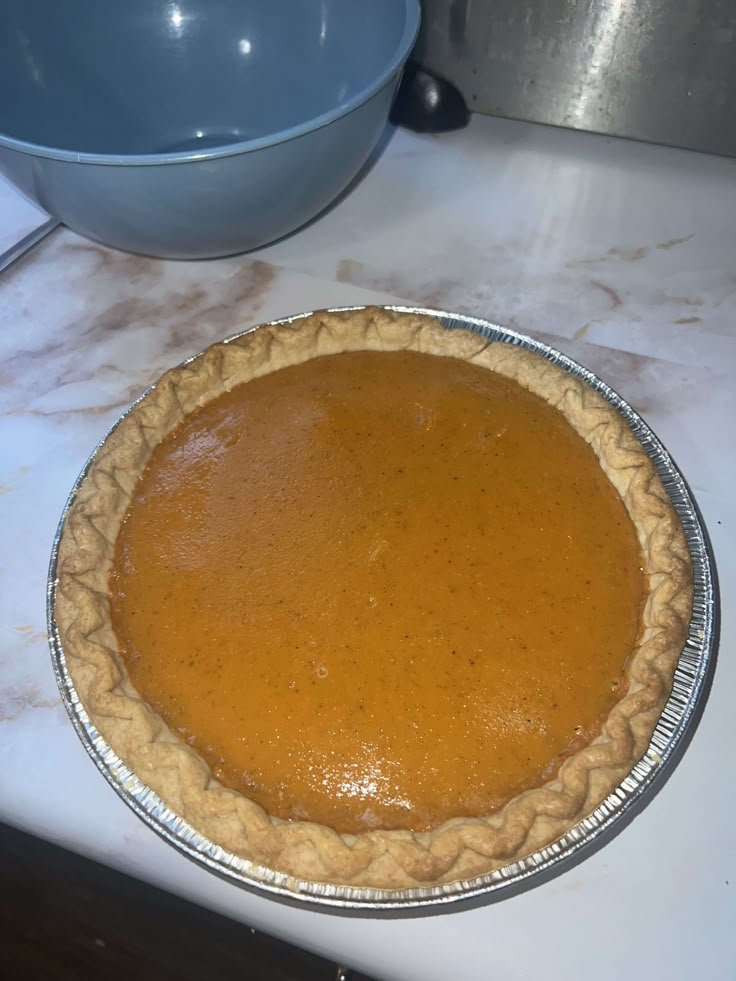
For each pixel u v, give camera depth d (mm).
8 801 252
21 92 385
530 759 241
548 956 220
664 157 441
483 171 438
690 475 317
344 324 331
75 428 341
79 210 332
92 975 302
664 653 247
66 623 260
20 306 386
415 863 216
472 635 259
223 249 372
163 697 254
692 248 398
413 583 269
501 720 246
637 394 341
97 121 411
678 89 417
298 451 304
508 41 424
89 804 250
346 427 310
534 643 258
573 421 311
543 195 424
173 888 240
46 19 387
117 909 279
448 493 290
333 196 375
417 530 281
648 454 297
